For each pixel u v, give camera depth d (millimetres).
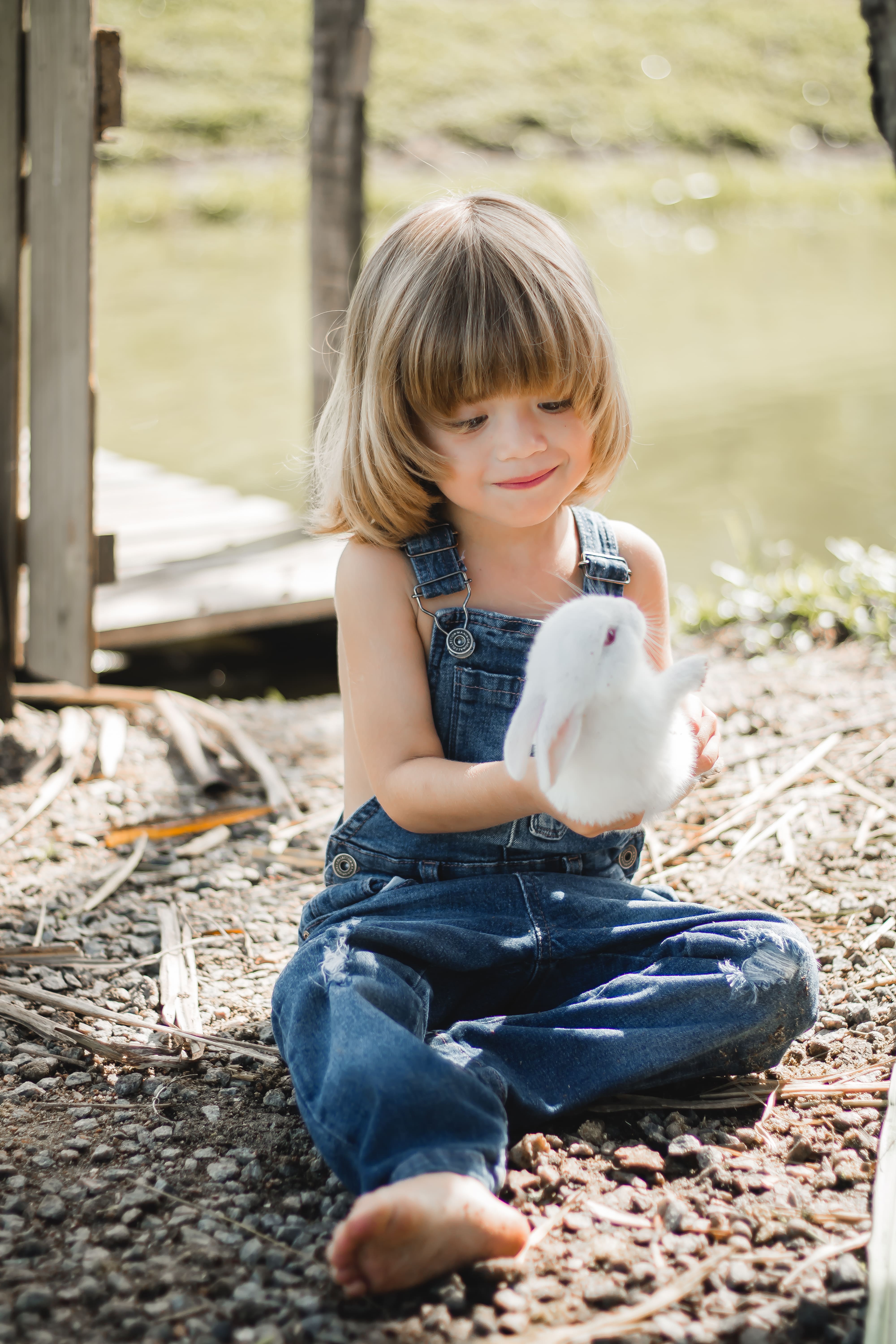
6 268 3531
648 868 2766
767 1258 1569
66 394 3549
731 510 6664
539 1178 1703
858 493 6922
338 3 5035
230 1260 1590
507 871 2008
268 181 17359
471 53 22875
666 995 1832
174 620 4559
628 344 10578
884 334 10781
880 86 3049
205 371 9586
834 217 18703
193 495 6191
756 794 3059
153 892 2771
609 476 2105
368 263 1984
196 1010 2258
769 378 9391
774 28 25797
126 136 18281
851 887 2594
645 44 24453
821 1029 2119
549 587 2088
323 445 2172
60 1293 1518
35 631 3801
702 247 16109
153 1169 1784
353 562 2045
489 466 1885
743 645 4246
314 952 1846
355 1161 1624
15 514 3688
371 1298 1503
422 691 2000
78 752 3498
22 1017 2203
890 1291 1478
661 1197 1683
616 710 1620
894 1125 1772
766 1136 1827
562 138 20734
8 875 2824
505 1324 1456
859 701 3574
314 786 3381
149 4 21891
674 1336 1439
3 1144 1846
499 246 1854
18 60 3428
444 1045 1758
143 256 14203
